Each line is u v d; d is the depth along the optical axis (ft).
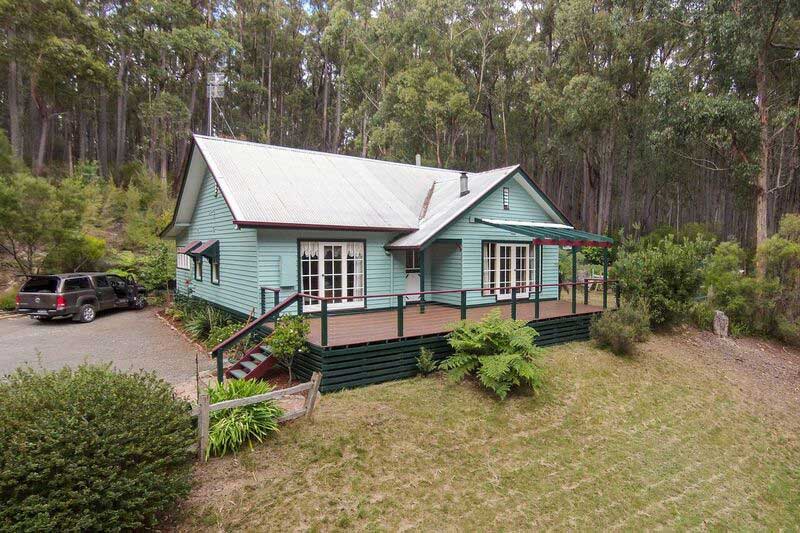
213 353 24.13
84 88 112.37
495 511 17.76
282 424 20.22
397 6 134.72
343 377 25.52
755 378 38.91
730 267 54.34
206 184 46.29
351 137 176.96
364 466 18.60
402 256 42.68
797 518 21.84
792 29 74.59
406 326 31.71
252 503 15.58
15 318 50.29
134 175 106.42
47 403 12.97
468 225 43.27
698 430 27.91
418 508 17.04
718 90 80.84
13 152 78.74
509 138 129.29
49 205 56.95
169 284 66.23
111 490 12.08
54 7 89.45
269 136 146.41
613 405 28.66
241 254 37.96
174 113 110.32
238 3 158.61
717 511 20.86
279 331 25.39
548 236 39.47
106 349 36.42
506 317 37.06
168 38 112.78
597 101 88.58
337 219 36.96
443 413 23.75
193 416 16.90
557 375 30.94
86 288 48.85
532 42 111.04
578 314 39.27
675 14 82.94
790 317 51.39
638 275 45.29
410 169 55.62
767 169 70.18
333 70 171.63
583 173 136.05
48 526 10.93
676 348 41.86
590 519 18.56
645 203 130.72
